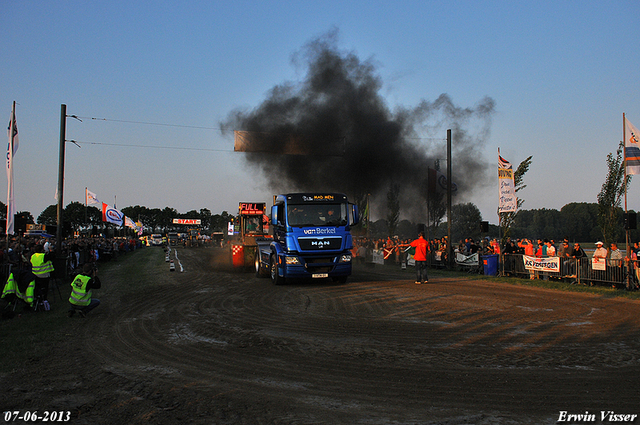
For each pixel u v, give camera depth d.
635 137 15.36
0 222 20.80
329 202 16.36
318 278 16.44
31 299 10.94
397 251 26.55
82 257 24.31
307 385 5.73
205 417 4.72
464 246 24.23
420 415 4.79
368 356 7.04
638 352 7.25
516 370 6.33
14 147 15.74
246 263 21.59
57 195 19.56
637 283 14.44
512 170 20.14
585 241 83.50
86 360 6.85
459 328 9.07
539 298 13.11
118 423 4.58
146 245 81.81
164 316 10.47
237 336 8.41
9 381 5.87
